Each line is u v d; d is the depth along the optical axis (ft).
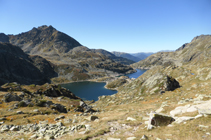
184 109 69.97
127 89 405.80
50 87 272.51
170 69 411.95
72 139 53.72
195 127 44.83
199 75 258.16
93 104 364.79
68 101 220.02
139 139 44.39
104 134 59.41
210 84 177.27
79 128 73.26
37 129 78.48
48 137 61.26
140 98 229.25
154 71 476.13
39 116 117.80
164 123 57.36
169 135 44.19
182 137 40.45
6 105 142.72
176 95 178.50
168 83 235.20
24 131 77.77
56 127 80.18
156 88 236.43
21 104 144.97
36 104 153.69
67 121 101.50
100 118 104.01
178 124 52.75
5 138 65.31
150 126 56.13
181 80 310.24
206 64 346.95
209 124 43.80
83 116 124.98
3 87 212.43
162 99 183.83
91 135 56.90
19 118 107.86
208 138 35.70
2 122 94.02
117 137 50.55
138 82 386.52
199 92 153.38
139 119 77.92
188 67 490.49
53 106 157.69
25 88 249.75
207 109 53.67
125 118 89.10
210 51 601.21
